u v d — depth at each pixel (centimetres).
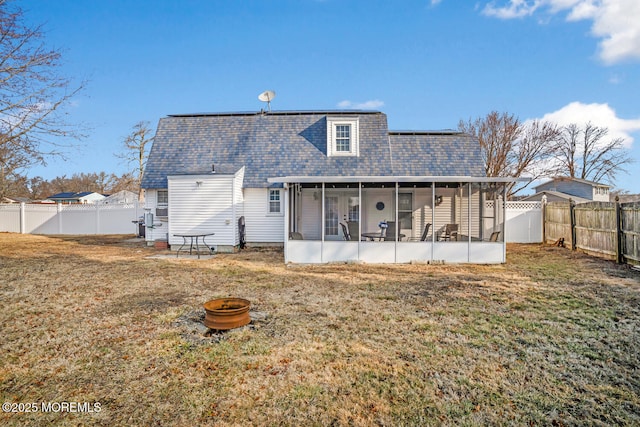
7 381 372
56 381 371
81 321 553
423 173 1470
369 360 414
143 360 417
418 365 401
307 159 1522
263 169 1509
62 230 2198
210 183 1373
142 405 327
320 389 351
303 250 1124
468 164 1516
